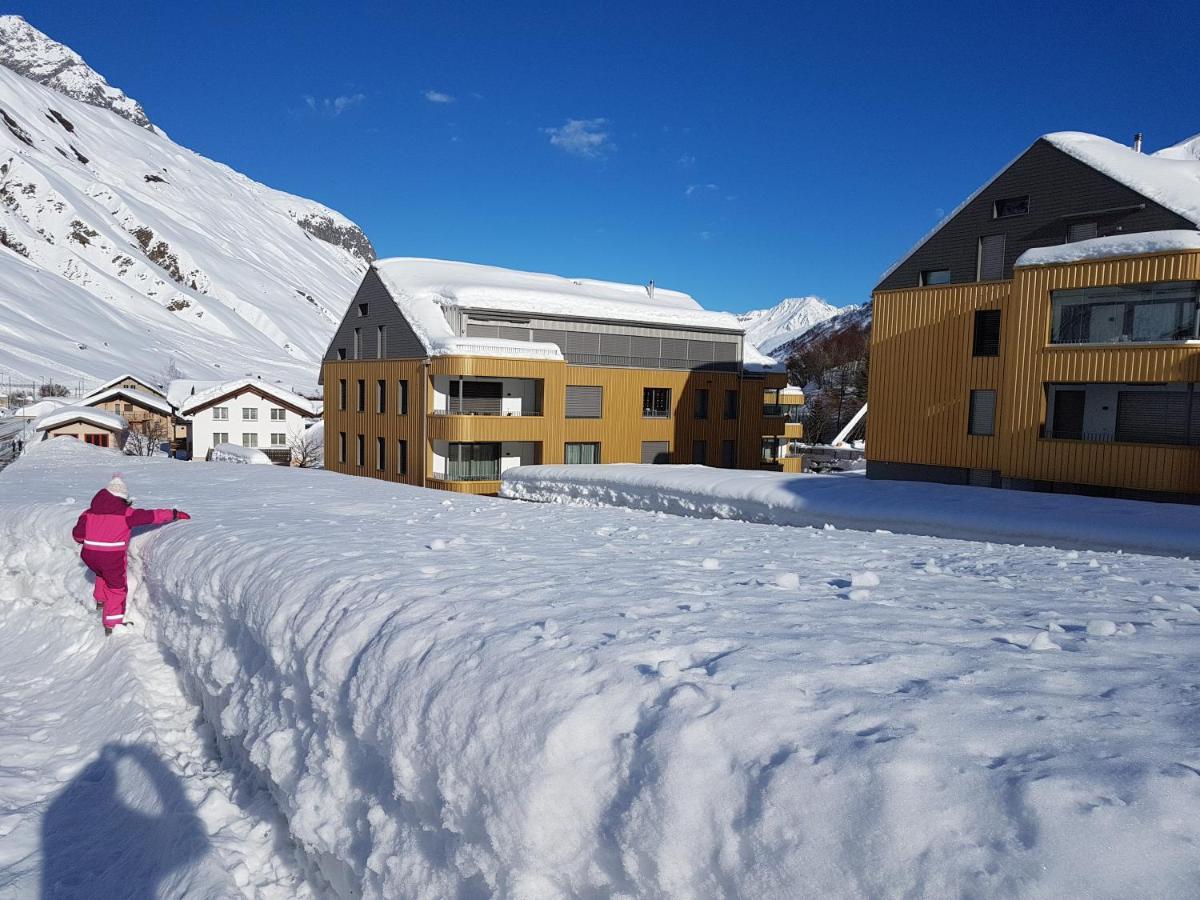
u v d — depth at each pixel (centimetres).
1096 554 759
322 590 554
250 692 548
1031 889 188
